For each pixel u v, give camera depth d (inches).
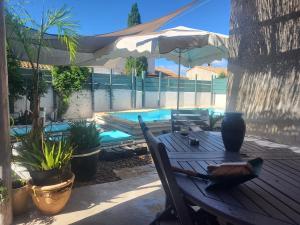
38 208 134.1
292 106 191.3
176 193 65.8
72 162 171.3
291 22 192.1
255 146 127.0
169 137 143.5
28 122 341.1
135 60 761.0
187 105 739.4
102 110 588.7
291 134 189.5
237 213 56.9
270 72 209.6
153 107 688.4
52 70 502.0
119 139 275.9
